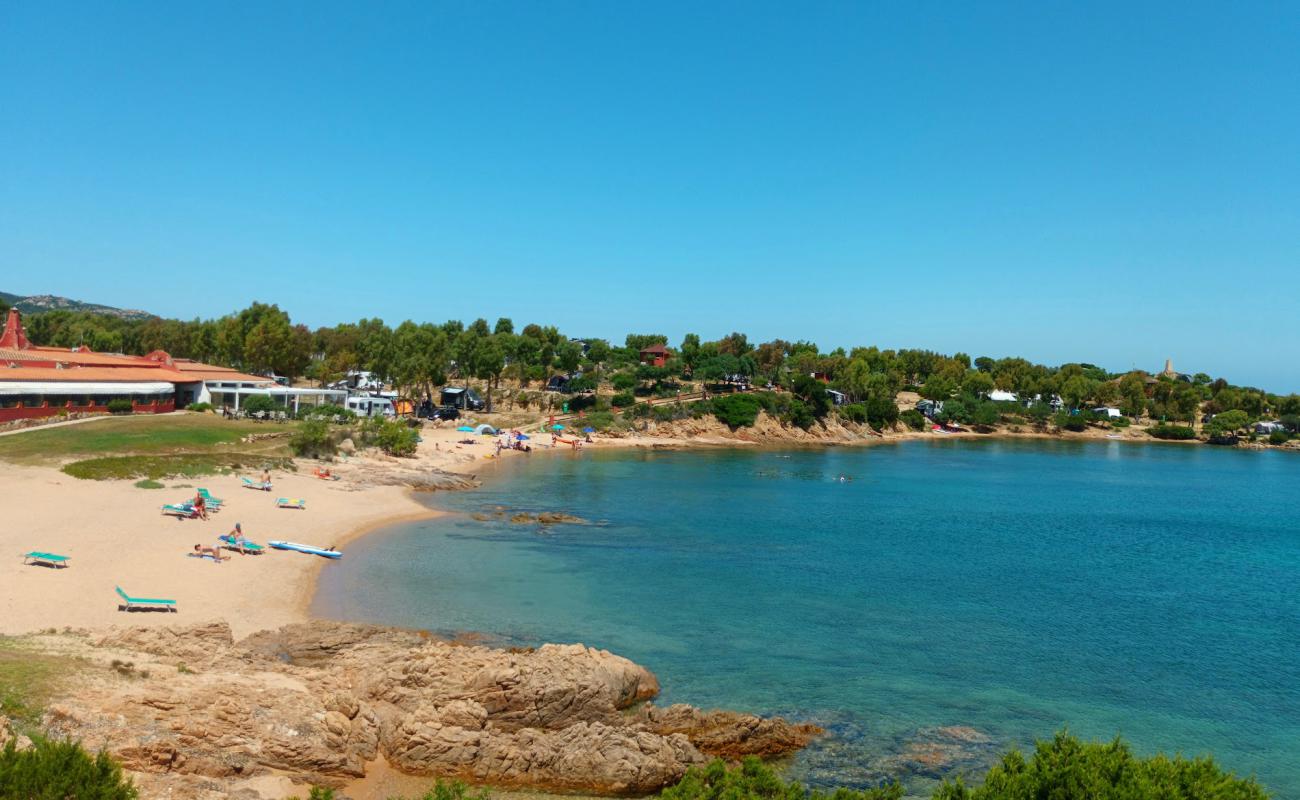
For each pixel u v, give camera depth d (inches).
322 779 1099.9
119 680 1146.0
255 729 1103.6
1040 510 4128.9
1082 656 1839.3
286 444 4013.3
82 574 1825.8
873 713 1482.5
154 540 2180.1
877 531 3294.8
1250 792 728.3
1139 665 1793.8
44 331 7751.0
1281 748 1409.9
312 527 2628.0
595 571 2369.6
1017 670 1733.5
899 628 1987.0
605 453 5812.0
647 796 1186.0
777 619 2006.6
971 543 3142.2
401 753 1181.7
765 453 6368.1
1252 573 2773.1
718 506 3703.3
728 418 7239.2
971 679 1670.8
